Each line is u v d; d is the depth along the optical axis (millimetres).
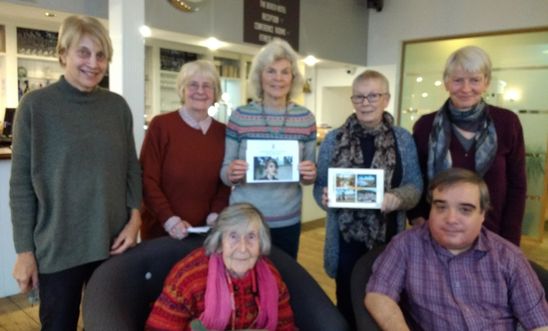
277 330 1409
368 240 1809
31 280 1405
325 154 1905
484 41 4895
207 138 1889
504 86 4824
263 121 1816
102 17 3500
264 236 1380
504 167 1773
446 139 1794
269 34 4562
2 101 4355
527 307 1370
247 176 1755
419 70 5371
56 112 1382
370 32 5719
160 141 1839
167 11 3693
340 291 1909
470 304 1409
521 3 4508
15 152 1360
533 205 4668
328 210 1916
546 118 4562
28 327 2508
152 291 1514
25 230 1384
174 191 1856
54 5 3277
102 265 1420
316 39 5043
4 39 4230
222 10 4125
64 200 1399
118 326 1147
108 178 1496
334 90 6504
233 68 5438
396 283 1459
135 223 1640
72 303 1481
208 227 1646
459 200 1377
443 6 5031
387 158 1771
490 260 1417
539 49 4543
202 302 1330
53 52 4578
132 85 2986
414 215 1928
